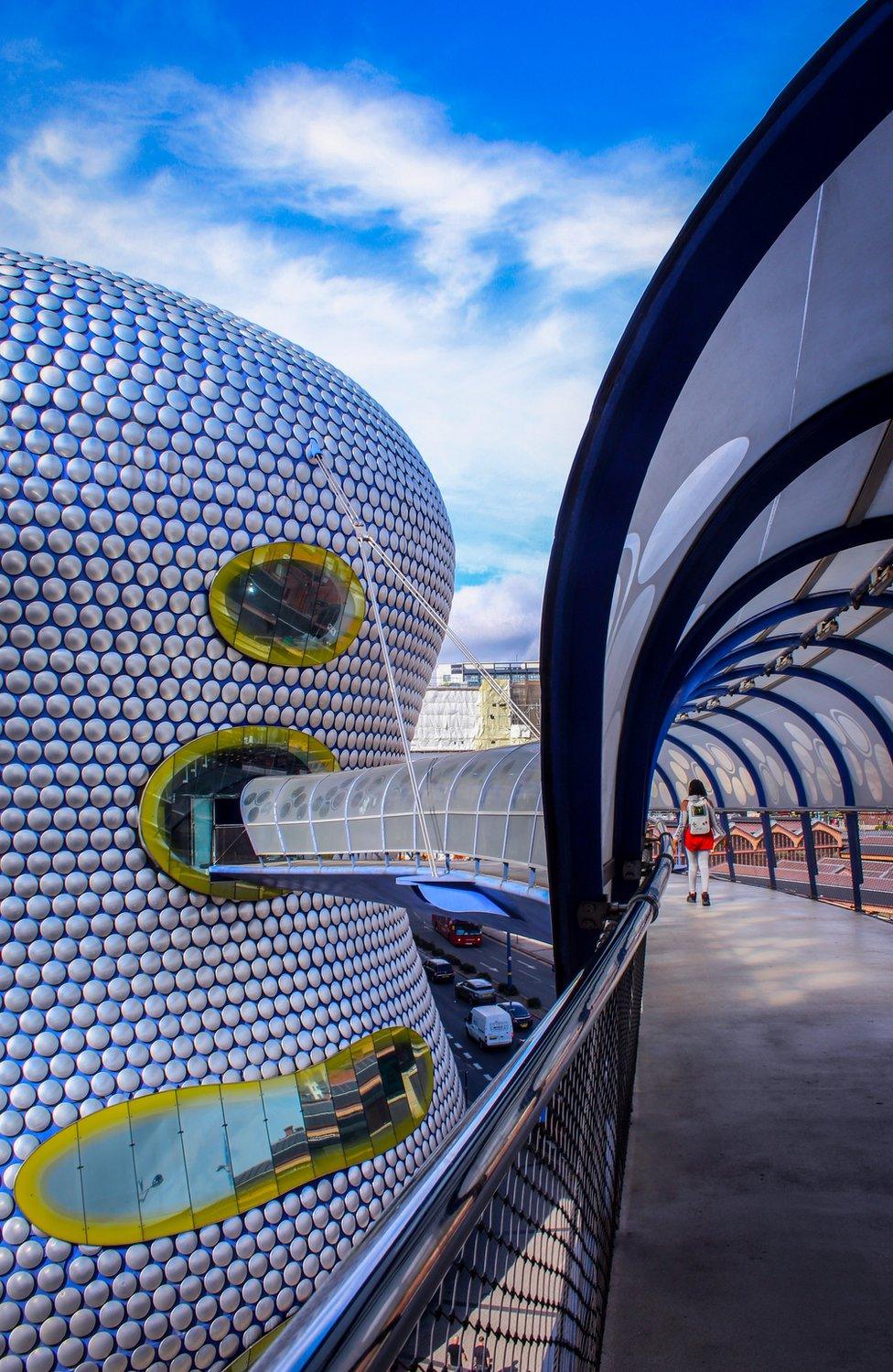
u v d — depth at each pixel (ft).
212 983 71.92
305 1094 74.23
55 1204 62.28
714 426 19.85
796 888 89.04
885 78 11.45
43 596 66.54
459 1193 4.53
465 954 196.13
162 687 71.26
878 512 35.81
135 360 71.26
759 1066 23.08
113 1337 62.28
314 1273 70.69
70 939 67.36
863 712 64.85
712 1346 10.16
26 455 65.87
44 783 66.85
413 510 91.30
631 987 20.51
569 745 16.20
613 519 14.58
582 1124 9.66
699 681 45.62
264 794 67.97
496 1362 6.10
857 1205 14.17
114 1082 66.85
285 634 77.56
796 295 17.76
